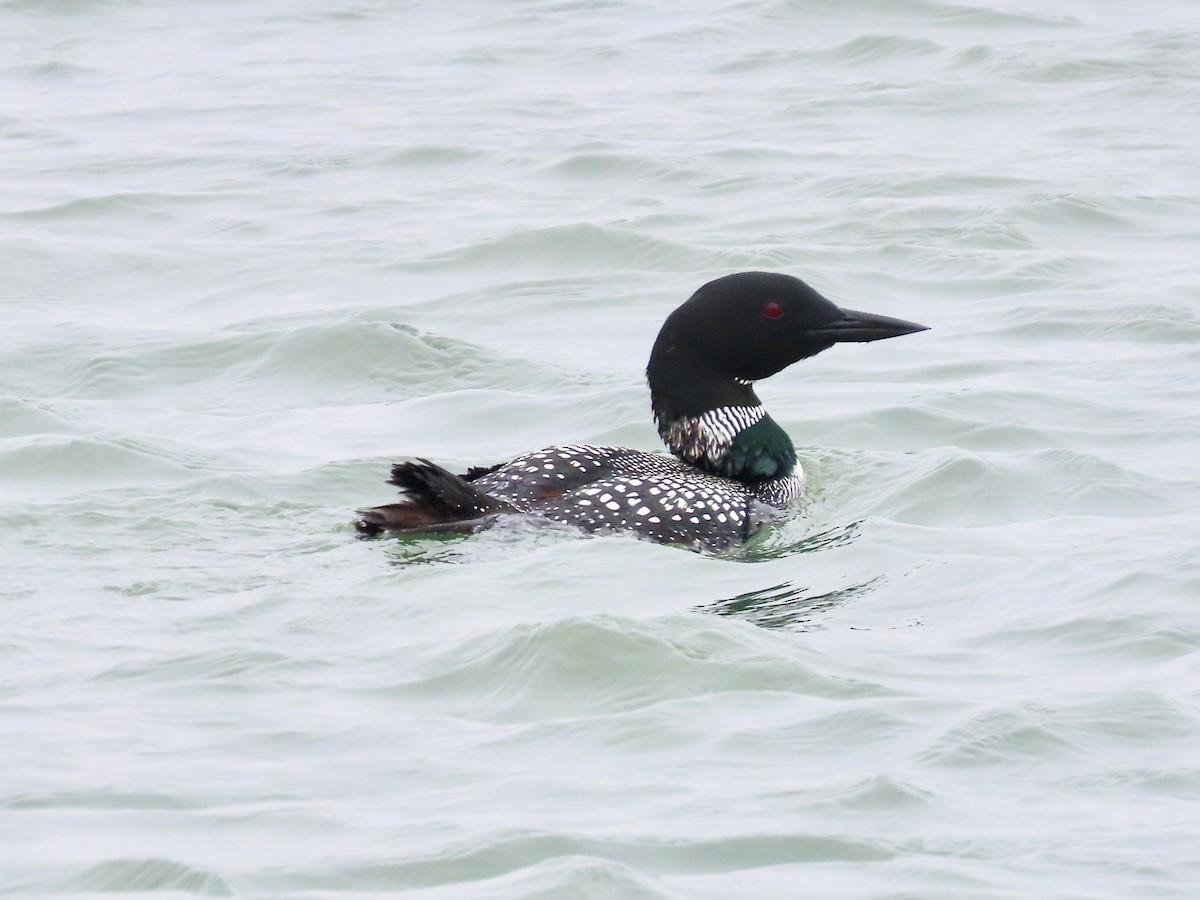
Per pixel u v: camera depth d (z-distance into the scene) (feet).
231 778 28.81
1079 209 75.41
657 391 46.91
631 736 30.66
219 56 111.75
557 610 36.63
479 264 70.69
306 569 39.19
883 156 85.05
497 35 114.42
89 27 119.65
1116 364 57.41
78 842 26.50
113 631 35.47
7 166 87.51
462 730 30.94
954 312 64.39
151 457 48.03
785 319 46.01
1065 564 39.47
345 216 78.23
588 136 89.56
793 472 46.70
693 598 38.06
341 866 25.64
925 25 111.04
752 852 26.43
